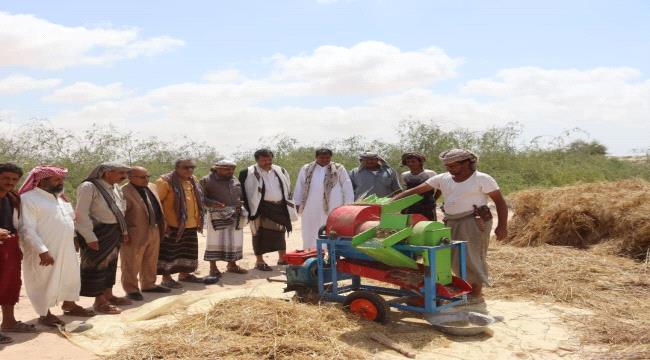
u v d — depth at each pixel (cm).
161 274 816
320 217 944
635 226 949
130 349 511
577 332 579
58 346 546
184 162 820
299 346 500
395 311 658
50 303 605
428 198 799
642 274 800
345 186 937
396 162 2067
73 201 1393
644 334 555
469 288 616
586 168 2177
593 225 1014
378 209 665
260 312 567
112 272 689
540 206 1098
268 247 943
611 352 521
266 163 931
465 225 655
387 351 528
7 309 585
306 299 681
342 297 648
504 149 2233
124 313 669
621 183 1154
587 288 737
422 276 602
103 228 672
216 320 561
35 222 598
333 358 486
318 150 952
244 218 909
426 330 587
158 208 777
